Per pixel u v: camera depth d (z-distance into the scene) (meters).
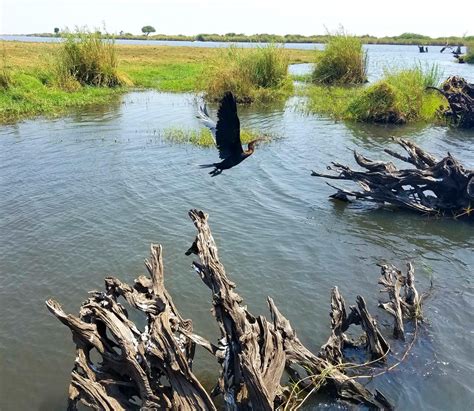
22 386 8.48
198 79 39.31
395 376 8.69
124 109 32.16
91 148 22.52
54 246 13.22
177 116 29.78
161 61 59.19
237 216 15.43
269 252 13.13
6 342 9.58
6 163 20.17
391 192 16.31
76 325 7.60
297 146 23.56
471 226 15.27
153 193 17.14
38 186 17.61
